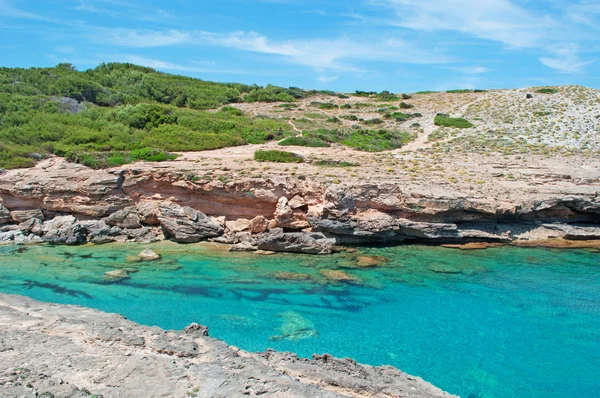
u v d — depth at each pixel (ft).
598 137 177.58
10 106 175.42
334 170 129.39
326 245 104.68
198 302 77.46
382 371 54.08
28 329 54.39
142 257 98.58
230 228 113.60
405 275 91.56
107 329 54.34
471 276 91.30
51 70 242.58
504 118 207.31
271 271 92.38
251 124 193.06
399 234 112.47
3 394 37.24
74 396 38.47
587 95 225.35
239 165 130.21
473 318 73.61
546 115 206.28
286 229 112.98
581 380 57.72
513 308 77.20
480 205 108.68
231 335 66.85
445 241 113.50
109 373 43.73
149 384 41.86
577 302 79.61
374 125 210.79
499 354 63.41
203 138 162.81
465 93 268.62
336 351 63.26
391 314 74.74
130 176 118.11
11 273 87.97
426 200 108.27
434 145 173.37
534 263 99.25
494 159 151.84
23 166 127.24
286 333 67.82
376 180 120.47
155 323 69.36
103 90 222.07
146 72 282.36
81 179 118.32
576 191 116.16
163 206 111.75
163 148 149.89
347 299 80.07
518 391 55.42
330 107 247.29
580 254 105.29
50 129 155.84
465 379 57.52
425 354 63.10
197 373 44.27
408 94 286.66
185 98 245.45
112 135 158.51
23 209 118.52
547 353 63.67
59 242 108.06
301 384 43.50
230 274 90.27
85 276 87.30
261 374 45.32
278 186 113.39
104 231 110.93
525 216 117.08
